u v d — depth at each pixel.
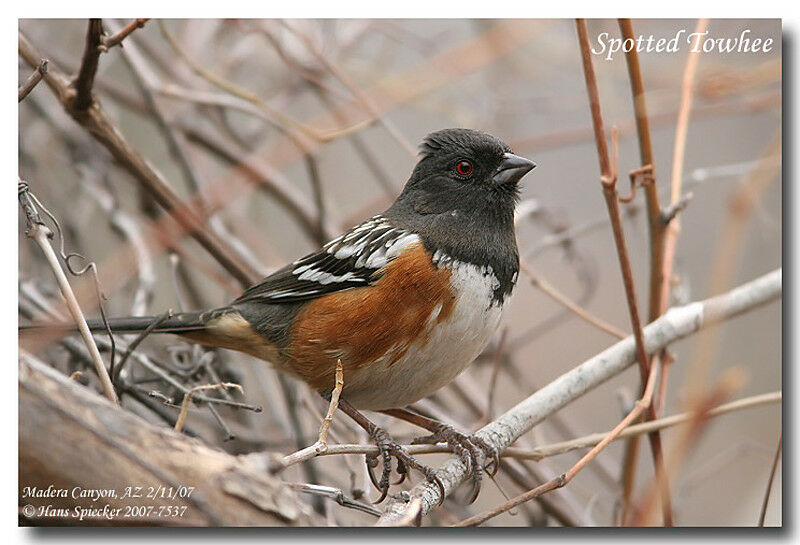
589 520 7.87
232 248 9.41
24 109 9.92
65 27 10.51
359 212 10.44
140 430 4.54
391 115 12.29
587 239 12.38
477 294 7.25
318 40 10.42
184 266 9.91
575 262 10.31
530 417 7.12
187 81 10.40
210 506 4.52
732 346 10.92
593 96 6.70
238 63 10.71
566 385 7.27
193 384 8.08
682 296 8.09
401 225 7.56
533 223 11.27
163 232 8.65
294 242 11.59
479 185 7.62
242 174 9.64
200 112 10.64
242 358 9.82
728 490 10.59
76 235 9.33
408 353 7.24
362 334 7.24
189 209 8.53
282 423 9.12
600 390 11.72
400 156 12.11
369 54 11.77
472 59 9.83
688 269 11.33
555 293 8.45
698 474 9.60
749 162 11.09
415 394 7.55
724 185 11.58
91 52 7.05
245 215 10.78
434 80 9.85
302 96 11.47
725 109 9.84
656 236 7.59
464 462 6.79
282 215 11.64
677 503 8.86
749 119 11.76
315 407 9.00
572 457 9.62
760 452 10.16
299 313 7.55
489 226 7.54
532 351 12.06
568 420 10.17
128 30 7.00
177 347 8.64
